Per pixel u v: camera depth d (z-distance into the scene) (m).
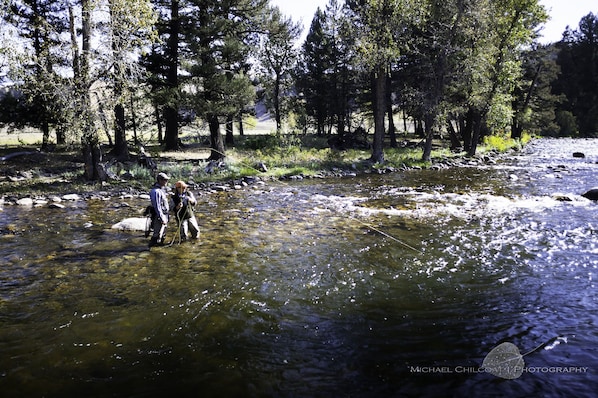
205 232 10.07
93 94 16.52
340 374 4.27
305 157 25.88
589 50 74.38
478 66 26.00
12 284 6.71
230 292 6.42
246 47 23.31
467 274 7.04
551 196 14.27
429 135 26.84
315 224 10.77
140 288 6.56
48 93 15.59
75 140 16.86
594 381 4.04
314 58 46.62
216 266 7.60
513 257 7.84
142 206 13.59
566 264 7.39
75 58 15.82
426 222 10.77
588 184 16.86
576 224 10.16
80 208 13.18
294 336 5.07
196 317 5.57
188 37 22.02
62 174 19.64
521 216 11.22
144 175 19.12
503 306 5.78
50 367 4.39
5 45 14.29
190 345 4.86
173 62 25.88
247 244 9.01
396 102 40.31
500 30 27.84
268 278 7.00
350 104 47.81
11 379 4.16
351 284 6.71
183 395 3.93
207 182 18.44
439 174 21.42
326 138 45.34
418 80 35.88
